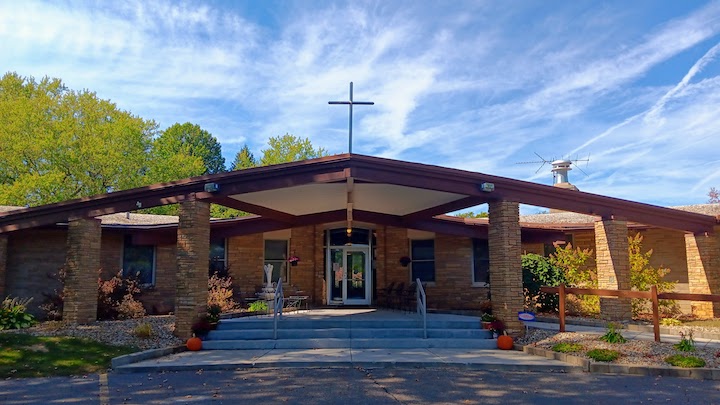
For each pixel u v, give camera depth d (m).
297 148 37.88
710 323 14.12
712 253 15.59
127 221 18.88
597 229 14.91
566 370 9.56
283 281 19.55
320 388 8.05
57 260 16.91
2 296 15.50
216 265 18.48
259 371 9.52
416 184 12.67
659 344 10.71
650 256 18.16
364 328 13.04
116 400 7.40
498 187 13.02
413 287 19.33
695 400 7.34
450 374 9.21
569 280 16.88
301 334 12.49
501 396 7.55
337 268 19.92
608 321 14.36
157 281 18.02
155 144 45.38
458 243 18.97
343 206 17.53
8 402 7.32
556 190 13.44
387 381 8.57
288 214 17.84
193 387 8.20
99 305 15.02
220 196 12.73
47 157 30.69
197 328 12.26
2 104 30.62
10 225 13.93
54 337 11.51
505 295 12.60
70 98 33.28
